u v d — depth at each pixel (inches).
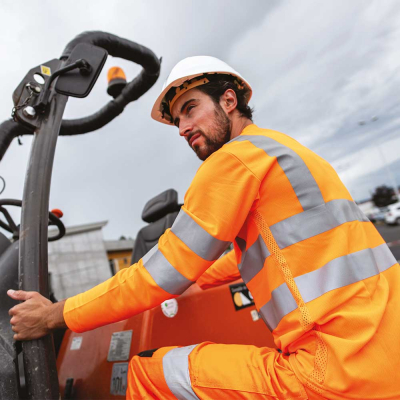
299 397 29.1
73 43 54.9
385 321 29.5
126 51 63.2
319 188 33.5
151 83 71.2
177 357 35.9
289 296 31.6
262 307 35.9
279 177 34.1
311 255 31.7
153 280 32.9
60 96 51.7
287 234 32.8
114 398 45.5
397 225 958.4
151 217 91.9
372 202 2220.7
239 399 31.5
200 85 41.9
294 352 32.0
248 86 46.6
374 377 27.3
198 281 55.9
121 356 47.2
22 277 39.8
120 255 821.9
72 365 53.3
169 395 35.2
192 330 51.4
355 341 28.0
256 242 35.1
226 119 41.5
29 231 42.0
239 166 33.5
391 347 28.5
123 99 73.0
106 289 34.3
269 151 35.1
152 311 47.6
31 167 45.8
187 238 33.0
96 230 758.5
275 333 34.5
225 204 32.7
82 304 34.6
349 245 31.9
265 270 34.2
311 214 32.7
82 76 48.4
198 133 41.3
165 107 48.7
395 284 33.6
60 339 59.0
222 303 57.9
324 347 29.2
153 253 34.4
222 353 34.5
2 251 52.8
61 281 669.9
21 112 47.5
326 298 29.8
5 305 44.1
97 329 53.0
